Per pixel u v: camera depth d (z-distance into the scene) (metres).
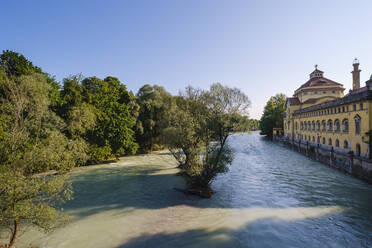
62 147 13.21
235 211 17.50
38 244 12.70
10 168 10.80
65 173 12.73
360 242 12.82
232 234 13.89
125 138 42.28
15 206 9.73
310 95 60.16
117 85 47.72
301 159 41.78
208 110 21.45
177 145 24.17
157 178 28.31
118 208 18.27
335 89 58.03
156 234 13.97
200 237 13.55
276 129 86.62
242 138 105.25
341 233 13.88
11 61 27.75
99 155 37.78
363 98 26.77
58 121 27.34
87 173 31.45
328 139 37.78
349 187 22.92
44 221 10.66
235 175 29.69
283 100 94.00
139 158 45.50
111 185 25.17
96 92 41.91
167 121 30.44
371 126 25.97
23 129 13.28
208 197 20.69
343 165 29.34
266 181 26.31
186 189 22.41
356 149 28.61
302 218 16.06
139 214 17.05
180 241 13.10
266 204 18.89
